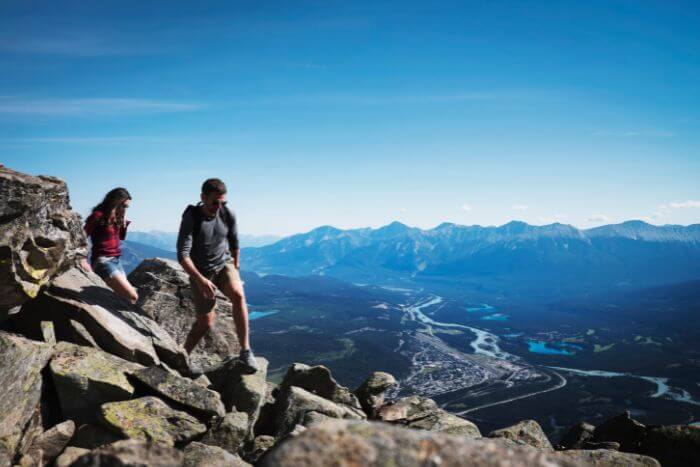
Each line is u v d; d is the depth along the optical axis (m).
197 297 11.07
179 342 15.95
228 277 10.95
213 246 10.66
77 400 8.64
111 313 11.16
